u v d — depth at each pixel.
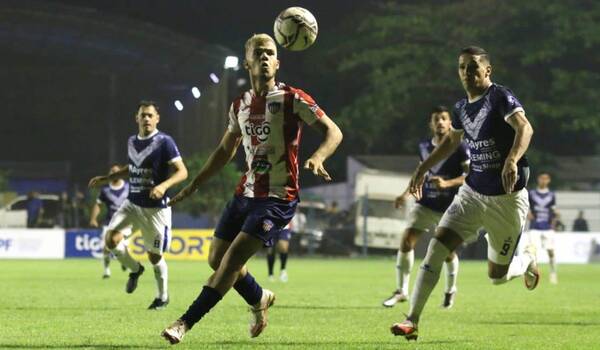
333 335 18.52
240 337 17.89
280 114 15.33
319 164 14.71
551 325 21.14
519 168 17.33
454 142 18.14
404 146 104.75
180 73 97.38
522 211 17.44
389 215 75.81
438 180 24.17
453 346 16.72
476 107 17.22
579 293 33.84
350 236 76.94
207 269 51.44
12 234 68.44
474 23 106.50
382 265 62.19
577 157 101.06
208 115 90.25
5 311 23.56
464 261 75.25
